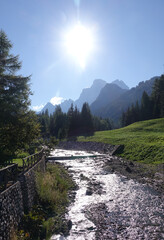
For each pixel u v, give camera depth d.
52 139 27.00
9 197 7.73
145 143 36.91
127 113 107.19
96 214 11.11
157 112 82.50
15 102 17.00
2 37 18.05
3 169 7.48
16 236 7.46
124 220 10.27
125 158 34.22
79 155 43.03
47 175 15.27
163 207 11.94
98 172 23.75
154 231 8.99
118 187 16.78
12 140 16.91
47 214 10.77
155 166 24.33
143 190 15.62
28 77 18.86
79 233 8.94
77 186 17.17
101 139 60.50
